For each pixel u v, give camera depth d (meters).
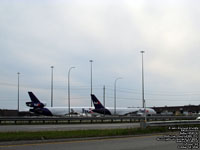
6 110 93.81
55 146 16.23
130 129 25.95
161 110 133.50
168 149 15.40
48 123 47.62
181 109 128.38
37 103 79.62
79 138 20.33
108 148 15.55
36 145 16.59
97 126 37.97
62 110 81.25
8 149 14.87
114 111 84.69
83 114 83.00
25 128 33.28
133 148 15.65
